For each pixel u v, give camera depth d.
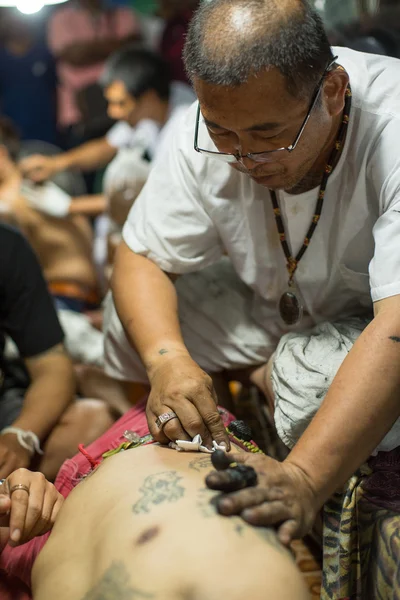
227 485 1.14
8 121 3.62
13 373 2.28
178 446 1.36
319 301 1.75
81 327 2.92
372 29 2.42
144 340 1.61
